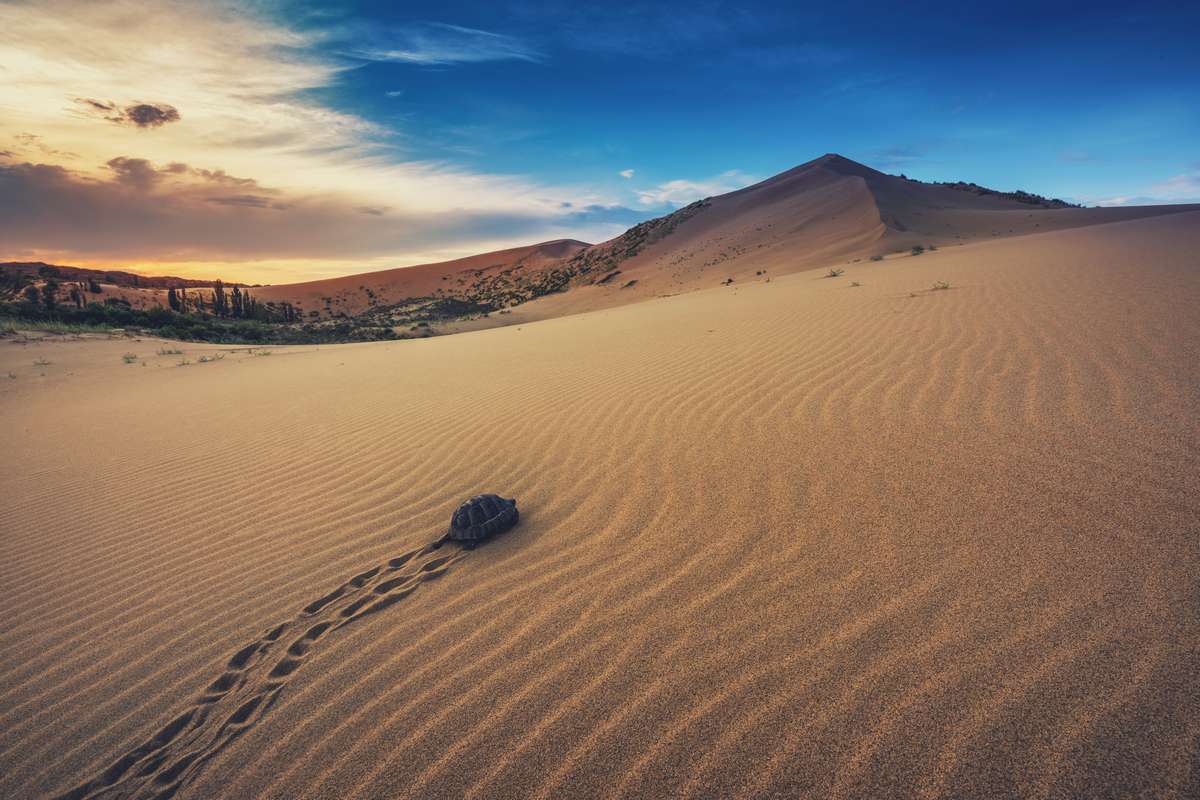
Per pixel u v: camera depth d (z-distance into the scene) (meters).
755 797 2.00
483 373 10.08
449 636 3.11
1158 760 1.90
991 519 3.40
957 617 2.67
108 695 2.95
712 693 2.46
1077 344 6.13
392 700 2.69
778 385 6.49
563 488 4.83
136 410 9.57
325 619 3.41
